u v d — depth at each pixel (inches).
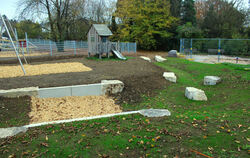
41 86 271.3
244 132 156.9
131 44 891.4
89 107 243.8
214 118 193.3
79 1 957.8
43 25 999.6
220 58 710.5
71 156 132.3
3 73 374.6
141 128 170.4
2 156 130.5
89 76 346.3
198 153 132.3
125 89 301.9
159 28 988.6
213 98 283.7
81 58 651.5
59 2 887.7
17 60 577.0
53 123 180.2
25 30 1354.6
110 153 135.5
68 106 242.8
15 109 218.5
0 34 620.1
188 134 157.9
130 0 996.6
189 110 238.4
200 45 935.0
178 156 129.9
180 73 470.9
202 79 405.7
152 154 133.2
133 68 458.6
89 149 140.0
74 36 1323.8
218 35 1080.8
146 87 322.7
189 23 1008.2
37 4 793.6
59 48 810.2
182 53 871.7
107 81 299.9
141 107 247.4
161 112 209.0
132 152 136.4
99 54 616.1
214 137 151.5
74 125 176.6
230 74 397.7
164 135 157.4
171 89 334.0
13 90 244.4
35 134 159.6
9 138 152.3
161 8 992.2
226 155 128.8
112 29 1175.6
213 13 1144.2
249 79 346.9
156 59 686.5
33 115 212.5
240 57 744.3
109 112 231.1
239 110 218.7
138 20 974.4
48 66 475.5
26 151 136.4
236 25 1100.5
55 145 144.2
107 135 158.9
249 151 130.3
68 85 279.4
